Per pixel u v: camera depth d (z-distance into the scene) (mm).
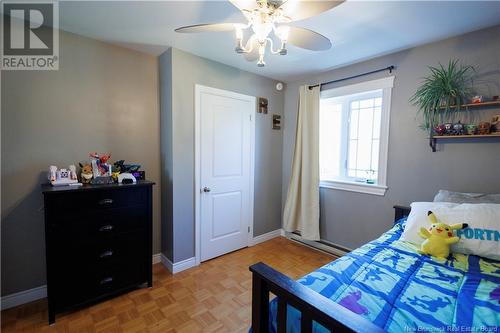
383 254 1512
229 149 2900
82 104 2170
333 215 3008
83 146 2189
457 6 1635
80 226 1826
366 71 2629
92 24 1944
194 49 2395
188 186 2559
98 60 2232
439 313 961
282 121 3527
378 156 2598
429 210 1720
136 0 1622
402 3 1611
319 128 3041
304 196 3105
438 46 2145
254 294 1021
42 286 2041
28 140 1941
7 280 1904
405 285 1163
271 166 3436
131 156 2471
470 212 1577
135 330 1686
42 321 1756
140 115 2504
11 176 1890
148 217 2172
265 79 3236
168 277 2404
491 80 1884
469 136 1917
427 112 2160
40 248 2023
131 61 2424
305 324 833
